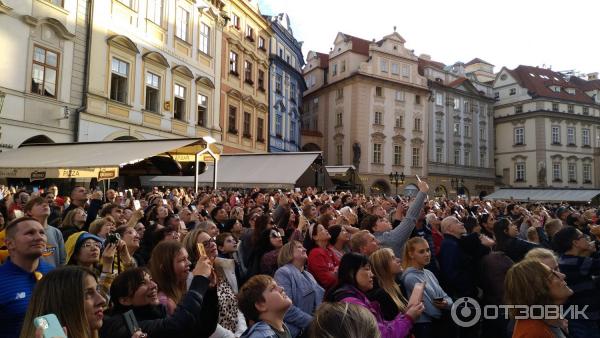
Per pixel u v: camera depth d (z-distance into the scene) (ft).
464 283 19.38
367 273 13.79
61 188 58.59
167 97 79.46
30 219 11.89
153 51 75.25
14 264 11.56
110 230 18.56
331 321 6.82
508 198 153.79
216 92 94.53
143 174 65.51
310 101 179.83
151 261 13.51
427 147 167.84
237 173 70.18
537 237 25.11
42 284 8.75
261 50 117.29
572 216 31.55
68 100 60.95
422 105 168.25
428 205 40.98
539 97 192.85
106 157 45.50
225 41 98.73
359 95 153.58
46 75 58.13
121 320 10.07
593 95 214.28
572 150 197.67
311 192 54.19
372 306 13.43
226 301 15.33
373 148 154.51
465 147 184.96
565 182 194.49
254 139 111.86
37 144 53.42
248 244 22.00
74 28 62.08
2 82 52.54
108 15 67.05
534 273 11.87
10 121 53.42
